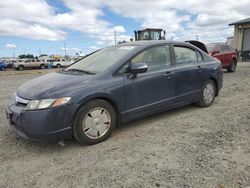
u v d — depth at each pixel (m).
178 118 4.90
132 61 4.20
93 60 4.57
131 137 4.00
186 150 3.43
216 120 4.70
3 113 5.69
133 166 3.05
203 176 2.77
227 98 6.52
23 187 2.70
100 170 2.99
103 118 3.83
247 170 2.87
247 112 5.13
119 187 2.62
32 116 3.33
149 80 4.33
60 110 3.38
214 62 5.79
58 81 3.80
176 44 5.02
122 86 3.97
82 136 3.62
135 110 4.20
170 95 4.73
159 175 2.82
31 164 3.21
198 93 5.37
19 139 4.03
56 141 3.62
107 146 3.68
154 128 4.38
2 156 3.45
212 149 3.43
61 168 3.07
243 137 3.81
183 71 4.92
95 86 3.71
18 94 3.74
